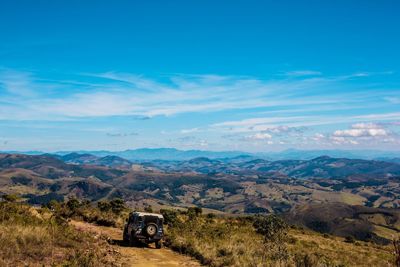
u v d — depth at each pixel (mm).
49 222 22609
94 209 42875
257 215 41656
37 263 14641
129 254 20312
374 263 26062
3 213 21625
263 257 19219
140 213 24547
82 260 15602
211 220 45062
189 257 21141
